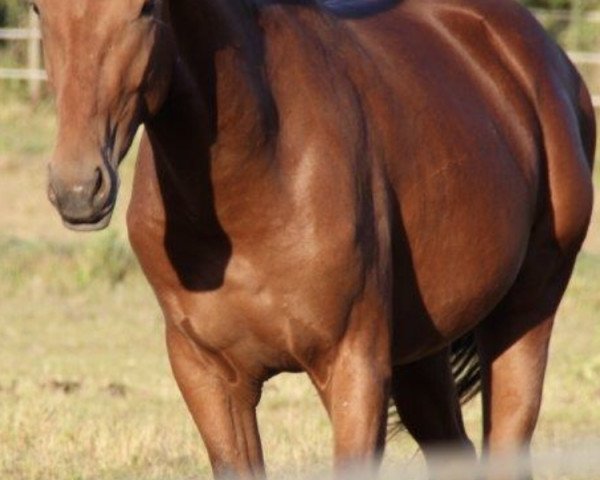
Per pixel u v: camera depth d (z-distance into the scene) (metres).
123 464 12.98
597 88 34.81
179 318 9.08
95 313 21.52
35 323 20.80
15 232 25.88
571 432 14.44
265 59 8.79
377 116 9.36
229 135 8.56
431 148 9.70
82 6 7.58
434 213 9.66
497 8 11.20
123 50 7.61
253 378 9.20
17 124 34.09
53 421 14.51
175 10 8.29
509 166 10.37
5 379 17.11
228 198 8.66
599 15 35.88
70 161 7.45
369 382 8.92
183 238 8.85
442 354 11.23
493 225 10.10
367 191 9.04
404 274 9.59
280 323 8.84
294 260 8.73
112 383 17.05
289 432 14.36
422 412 11.35
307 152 8.79
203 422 9.23
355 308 8.91
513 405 10.96
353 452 8.84
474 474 11.04
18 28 36.06
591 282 22.84
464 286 10.01
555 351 19.47
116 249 23.45
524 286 11.05
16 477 12.56
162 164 8.77
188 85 8.45
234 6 8.70
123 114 7.70
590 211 11.27
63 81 7.58
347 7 10.28
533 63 11.05
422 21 10.64
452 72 10.38
